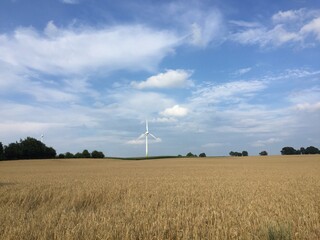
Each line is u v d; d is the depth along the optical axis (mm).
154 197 18781
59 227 10398
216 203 16078
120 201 18266
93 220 11328
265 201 16109
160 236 9734
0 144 114438
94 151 137500
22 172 51375
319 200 16328
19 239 9508
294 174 39406
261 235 9500
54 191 21625
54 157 127375
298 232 9680
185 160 100125
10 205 17047
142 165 75062
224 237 9664
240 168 56594
